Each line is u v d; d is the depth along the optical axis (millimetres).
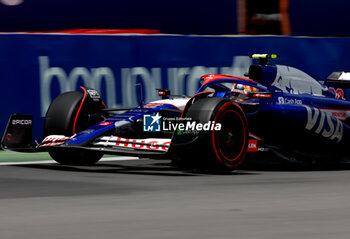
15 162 26234
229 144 21688
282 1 40156
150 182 19125
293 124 24172
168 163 25672
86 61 31797
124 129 22281
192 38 33625
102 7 36969
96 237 11445
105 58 32125
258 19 39656
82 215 13594
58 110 23688
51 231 11953
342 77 26719
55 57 31297
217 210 14250
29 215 13602
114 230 12047
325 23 41312
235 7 39250
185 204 15062
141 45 32750
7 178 20266
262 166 25047
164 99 24656
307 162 24844
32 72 30906
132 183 18891
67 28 36438
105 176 20719
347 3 41875
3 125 30406
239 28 39344
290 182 19359
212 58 34031
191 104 21672
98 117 24281
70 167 23859
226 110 21391
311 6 40906
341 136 25766
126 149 21125
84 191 17188
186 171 22453
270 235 11656
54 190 17406
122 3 37250
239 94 24688
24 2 35875
